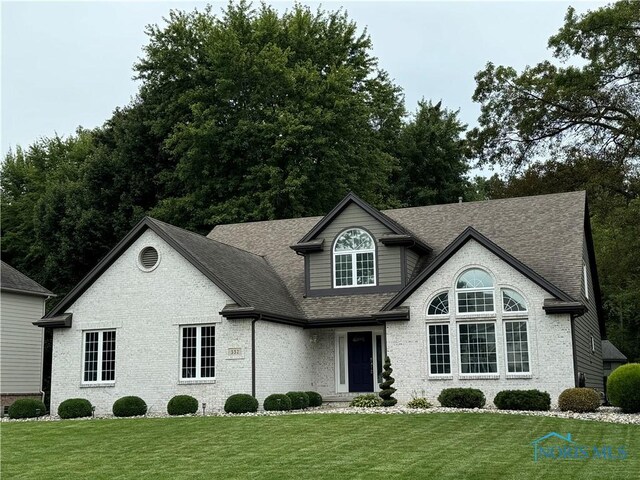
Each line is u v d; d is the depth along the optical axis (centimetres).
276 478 1363
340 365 2920
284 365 2728
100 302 2766
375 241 2939
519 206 3095
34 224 4809
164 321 2667
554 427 1869
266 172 4188
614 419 2033
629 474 1320
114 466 1556
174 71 4466
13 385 3541
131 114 4691
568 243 2742
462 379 2498
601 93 4416
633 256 3797
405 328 2594
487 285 2517
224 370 2561
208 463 1531
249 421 2092
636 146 4338
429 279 2588
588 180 4434
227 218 4172
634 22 4212
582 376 2519
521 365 2442
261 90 4350
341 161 4419
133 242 2755
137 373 2673
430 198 5812
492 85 4909
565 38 4434
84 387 2730
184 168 4322
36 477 1478
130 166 4675
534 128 4741
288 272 3184
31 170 5972
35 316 3738
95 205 4672
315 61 4691
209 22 4575
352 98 4381
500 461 1454
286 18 4766
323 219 2995
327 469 1420
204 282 2634
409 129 5900
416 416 2086
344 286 2958
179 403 2481
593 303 3269
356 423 1984
